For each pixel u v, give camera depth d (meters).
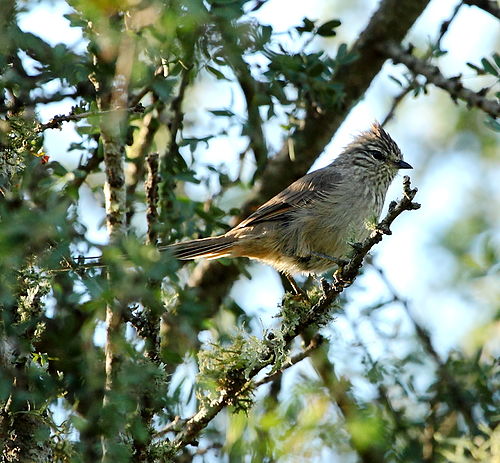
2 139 9.05
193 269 14.52
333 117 14.41
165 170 12.26
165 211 12.37
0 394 8.24
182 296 11.54
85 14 8.80
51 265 8.30
